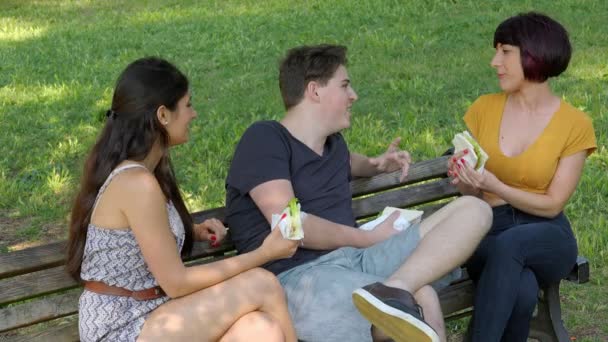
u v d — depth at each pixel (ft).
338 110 11.98
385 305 10.22
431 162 13.58
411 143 22.74
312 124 11.98
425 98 26.45
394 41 33.32
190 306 10.14
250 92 28.63
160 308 10.21
